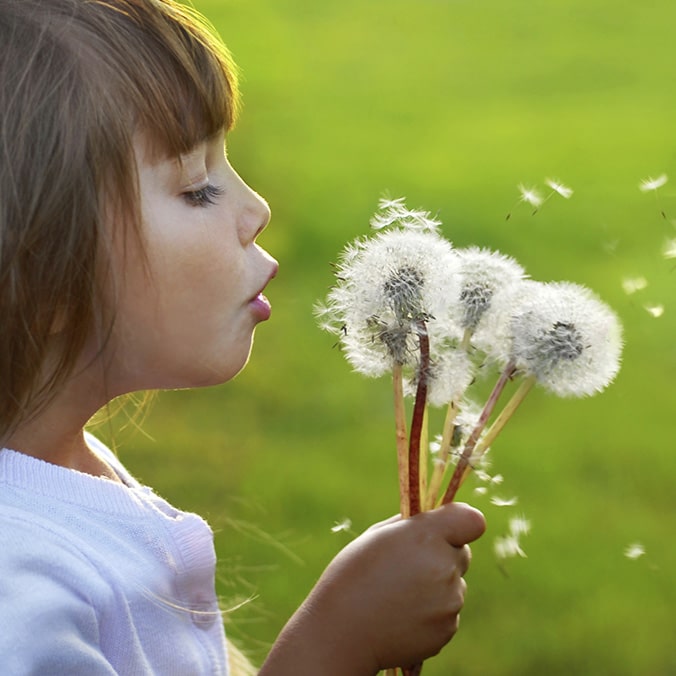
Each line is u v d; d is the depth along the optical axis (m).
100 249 1.12
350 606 1.16
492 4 8.21
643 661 1.87
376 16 8.14
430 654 1.17
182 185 1.14
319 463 2.54
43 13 1.13
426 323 1.15
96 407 1.16
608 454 2.55
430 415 2.49
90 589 1.11
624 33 7.21
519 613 2.00
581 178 4.54
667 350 3.02
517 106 5.90
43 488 1.13
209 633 1.18
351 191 4.61
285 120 5.78
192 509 2.31
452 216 4.15
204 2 8.55
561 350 1.15
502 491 2.39
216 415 2.77
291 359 3.12
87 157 1.11
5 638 1.08
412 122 5.73
